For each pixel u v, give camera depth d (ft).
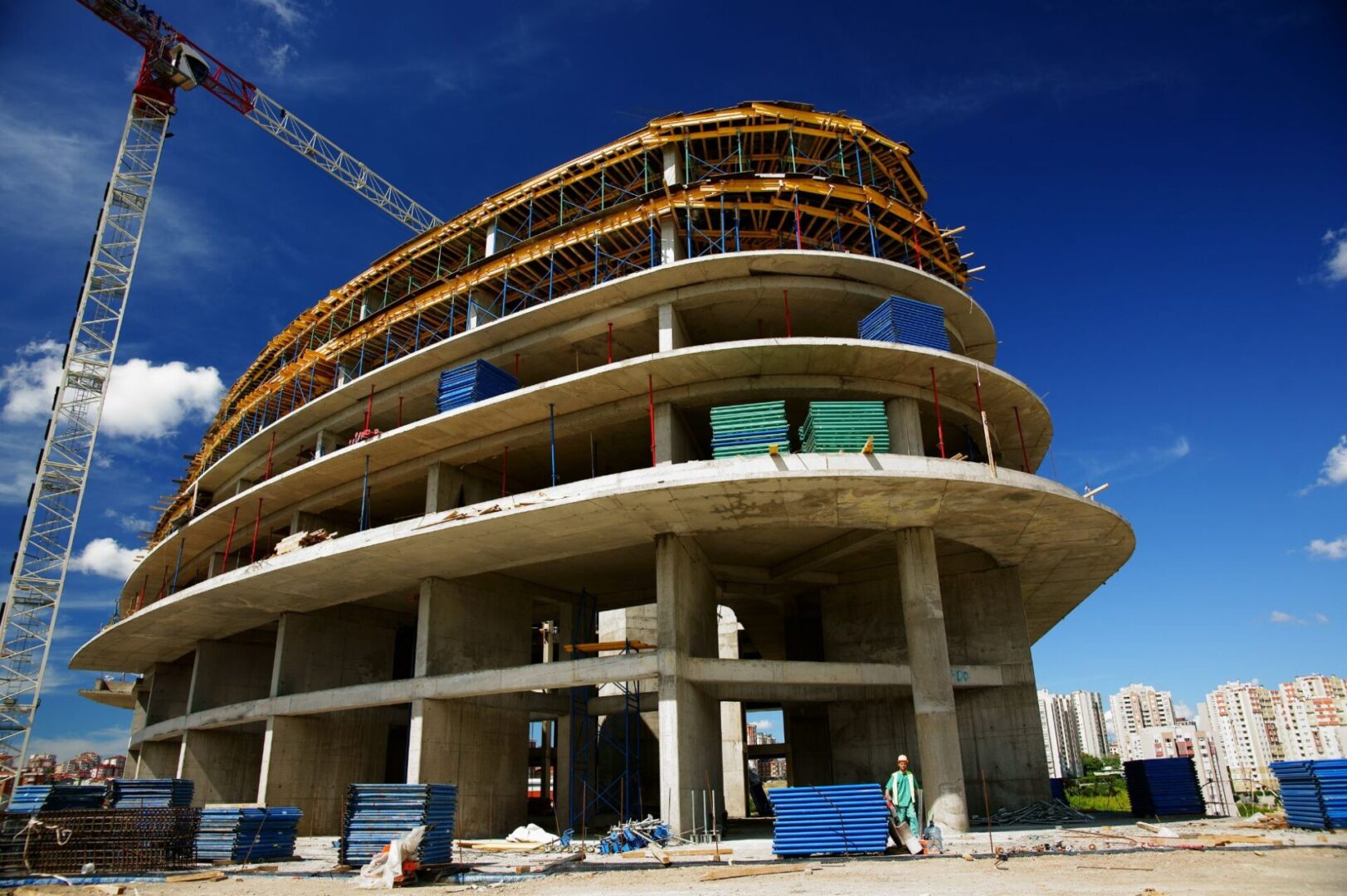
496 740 89.66
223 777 113.09
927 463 68.95
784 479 68.23
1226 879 35.99
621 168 98.58
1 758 157.48
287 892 42.39
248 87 195.62
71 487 173.99
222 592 96.32
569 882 43.70
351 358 119.14
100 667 140.56
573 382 80.33
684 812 67.00
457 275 102.47
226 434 136.67
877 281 86.38
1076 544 84.58
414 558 85.10
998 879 37.83
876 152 97.81
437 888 43.24
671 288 85.51
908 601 76.18
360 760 101.55
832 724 94.79
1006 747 84.38
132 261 186.09
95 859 51.90
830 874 41.37
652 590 108.17
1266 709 369.71
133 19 181.57
